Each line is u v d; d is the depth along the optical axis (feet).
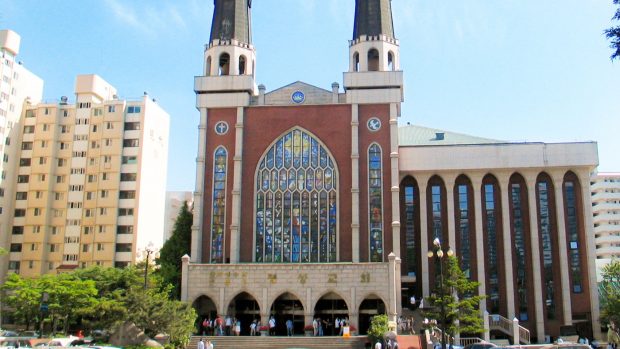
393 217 187.32
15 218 284.00
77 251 279.08
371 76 198.18
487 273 199.93
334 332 179.52
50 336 163.73
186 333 149.28
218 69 205.05
